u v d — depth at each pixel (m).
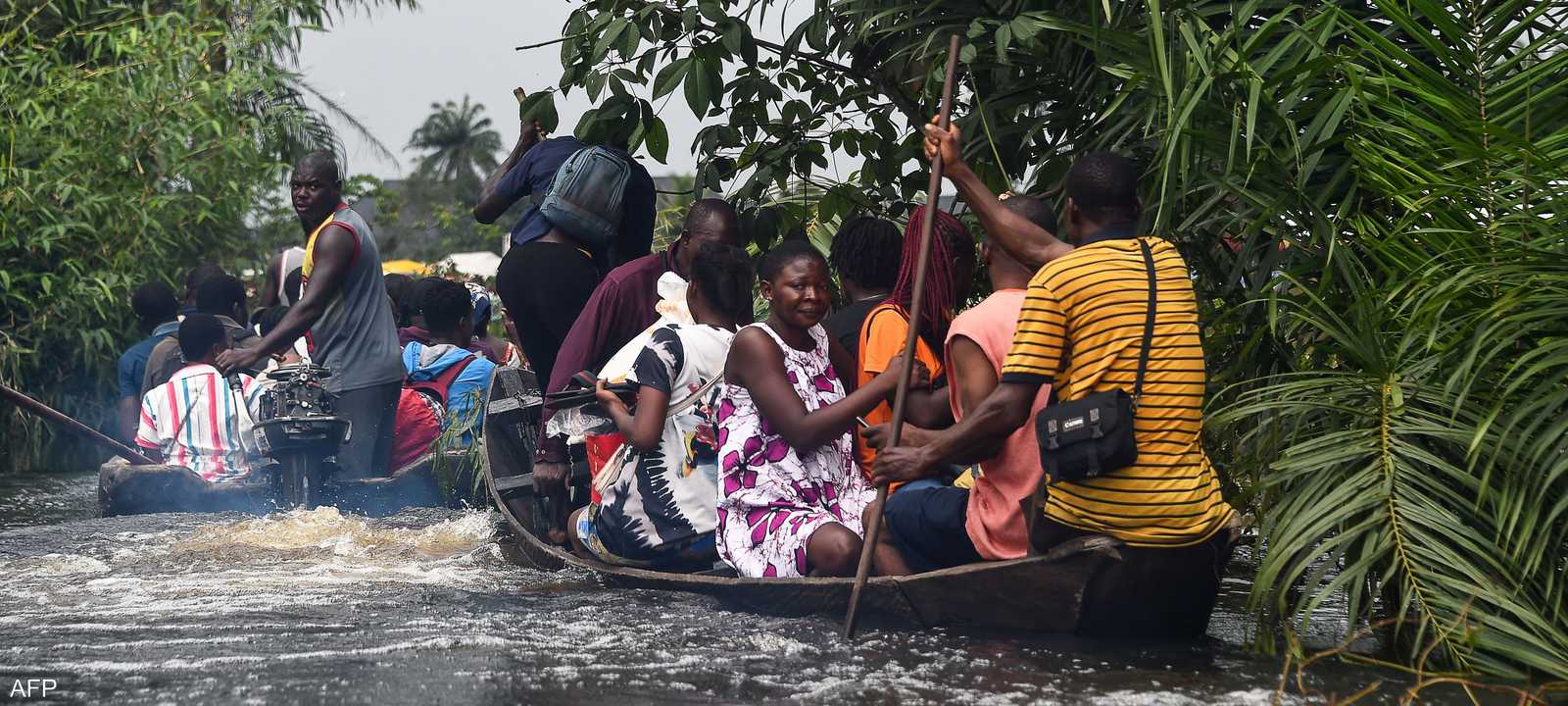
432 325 8.12
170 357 8.00
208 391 7.13
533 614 3.79
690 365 4.32
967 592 3.53
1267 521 3.46
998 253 3.78
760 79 5.90
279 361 7.25
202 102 12.20
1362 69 3.73
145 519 6.30
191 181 12.65
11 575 4.53
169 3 14.16
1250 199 3.78
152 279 12.06
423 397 7.73
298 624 3.64
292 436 6.32
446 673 3.07
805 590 3.75
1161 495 3.29
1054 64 4.88
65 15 12.77
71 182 11.46
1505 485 3.22
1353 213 4.02
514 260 5.61
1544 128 3.62
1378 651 3.39
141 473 6.68
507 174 5.83
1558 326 3.36
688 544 4.33
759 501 4.04
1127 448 3.23
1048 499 3.40
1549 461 3.13
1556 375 3.21
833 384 4.09
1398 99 3.66
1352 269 3.82
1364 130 3.79
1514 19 3.72
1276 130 3.89
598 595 4.09
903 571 3.85
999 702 2.82
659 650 3.31
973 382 3.53
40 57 11.93
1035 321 3.37
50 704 2.79
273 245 15.49
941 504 3.80
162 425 7.09
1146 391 3.32
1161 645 3.40
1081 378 3.36
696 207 5.01
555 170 5.67
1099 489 3.32
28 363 11.47
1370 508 3.38
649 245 5.93
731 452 4.09
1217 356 4.32
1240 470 3.95
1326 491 3.42
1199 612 3.46
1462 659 3.12
